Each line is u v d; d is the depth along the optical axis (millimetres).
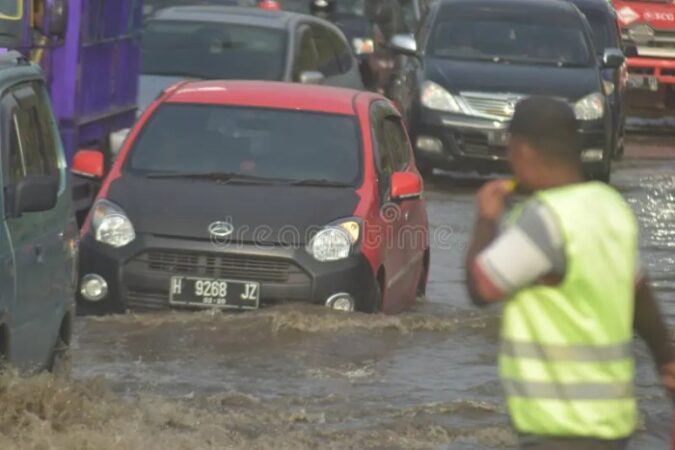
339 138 27953
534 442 11547
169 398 20641
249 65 41594
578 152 11891
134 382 21688
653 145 62750
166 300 25703
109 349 23562
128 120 39625
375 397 21344
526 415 11531
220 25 42531
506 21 50469
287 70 41438
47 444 17375
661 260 35938
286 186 26891
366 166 27438
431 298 30906
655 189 48750
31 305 18969
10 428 17625
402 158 30453
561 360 11461
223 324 24781
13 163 18859
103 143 37344
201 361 23125
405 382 22219
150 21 42938
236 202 26172
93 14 35281
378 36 61938
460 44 50000
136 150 27672
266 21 42844
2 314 17688
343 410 20516
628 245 11602
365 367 23047
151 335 24344
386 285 27062
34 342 19281
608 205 11625
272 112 28375
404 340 24578
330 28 45688
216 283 25609
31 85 20547
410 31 63156
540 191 11711
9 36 29609
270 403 20766
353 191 26812
